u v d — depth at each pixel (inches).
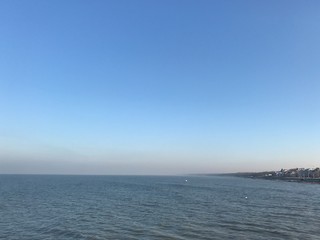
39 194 4362.7
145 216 2372.0
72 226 1951.3
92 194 4547.2
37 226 1947.6
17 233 1754.4
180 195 4552.2
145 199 3833.7
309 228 1909.4
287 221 2162.9
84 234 1727.4
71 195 4291.3
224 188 6756.9
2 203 3129.9
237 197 4239.7
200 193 5039.4
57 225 1979.6
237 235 1704.0
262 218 2294.5
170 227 1919.3
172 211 2674.7
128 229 1861.5
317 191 5984.3
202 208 2896.2
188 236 1680.6
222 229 1863.9
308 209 2901.1
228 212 2618.1
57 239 1615.4
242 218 2284.7
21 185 6825.8
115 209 2797.7
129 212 2600.9
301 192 5575.8
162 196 4343.0
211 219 2230.6
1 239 1614.2
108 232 1779.0
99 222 2095.2
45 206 2952.8
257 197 4269.2
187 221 2138.3
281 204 3336.6
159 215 2427.4
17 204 3075.8
